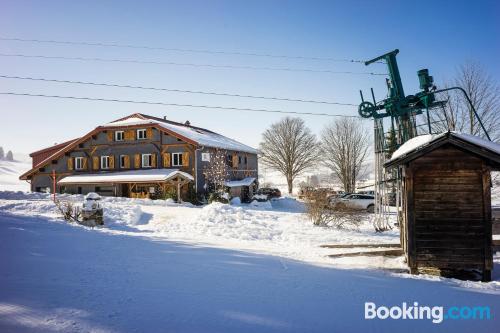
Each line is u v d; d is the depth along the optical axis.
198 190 34.75
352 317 4.93
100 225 16.80
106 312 4.46
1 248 7.55
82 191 37.91
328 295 5.83
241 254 9.11
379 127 17.50
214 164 35.84
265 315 4.77
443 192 8.45
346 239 13.61
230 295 5.48
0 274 5.72
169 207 26.89
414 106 15.99
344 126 51.31
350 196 27.27
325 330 4.43
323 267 8.17
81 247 8.41
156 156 36.31
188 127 45.38
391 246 11.27
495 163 8.32
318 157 60.84
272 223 18.00
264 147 63.59
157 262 7.39
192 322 4.37
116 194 36.25
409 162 8.62
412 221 8.54
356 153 51.03
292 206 36.88
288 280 6.61
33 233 9.72
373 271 8.23
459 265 8.30
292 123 62.31
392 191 21.50
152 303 4.90
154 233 14.57
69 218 16.92
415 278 7.75
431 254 8.42
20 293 4.90
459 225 8.37
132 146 37.34
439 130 26.06
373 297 5.90
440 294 6.36
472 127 25.97
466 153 8.39
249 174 45.34
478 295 6.43
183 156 35.28
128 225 17.83
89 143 39.16
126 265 6.93
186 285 5.85
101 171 38.53
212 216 17.61
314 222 17.95
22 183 85.81
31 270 6.06
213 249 9.63
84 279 5.77
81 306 4.60
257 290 5.83
